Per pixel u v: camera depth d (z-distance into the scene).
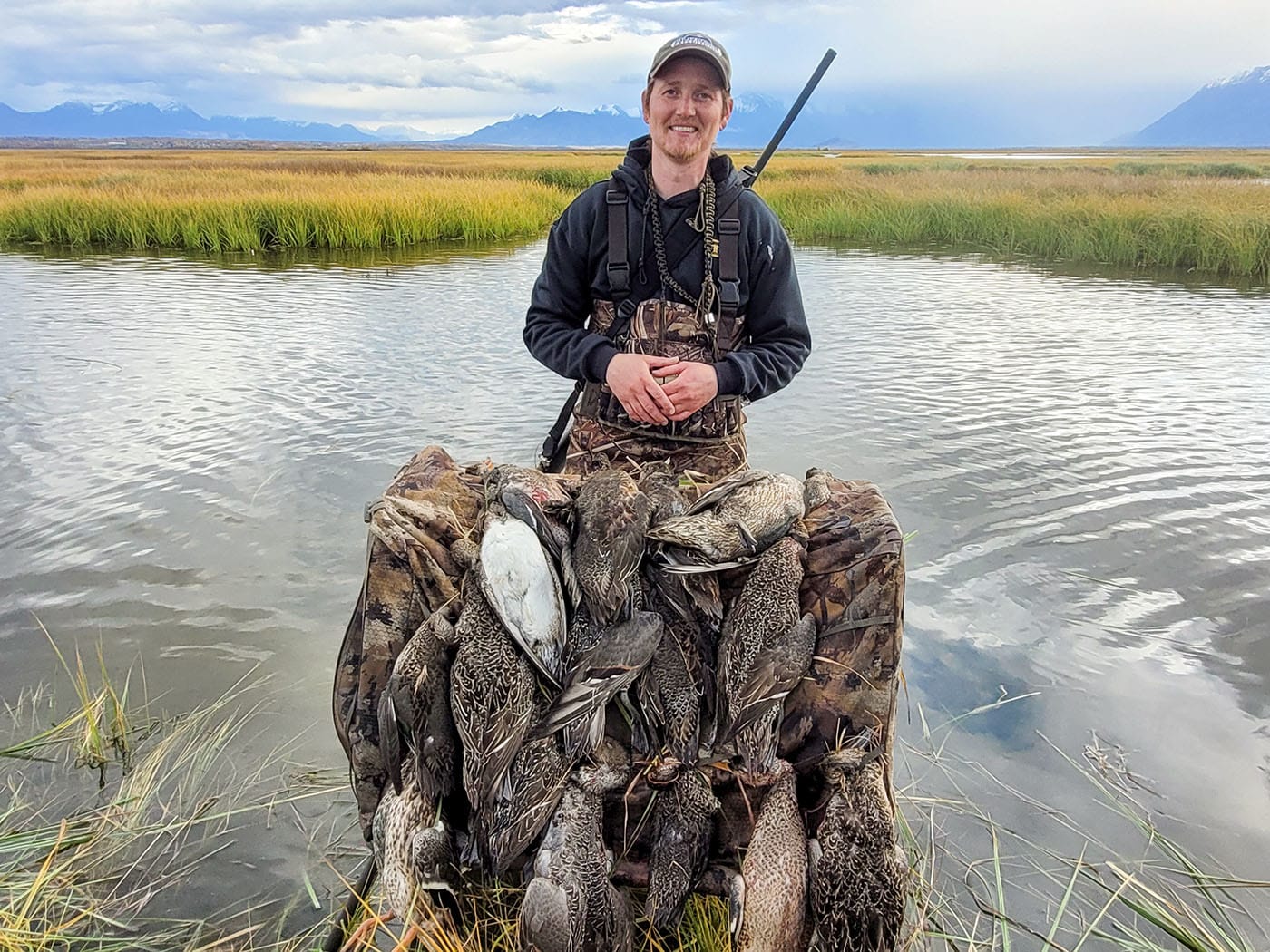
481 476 1.63
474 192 14.48
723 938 1.39
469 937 1.33
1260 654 2.35
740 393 1.79
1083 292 7.99
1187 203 11.17
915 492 3.36
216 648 2.38
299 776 1.95
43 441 3.84
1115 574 2.76
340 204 11.92
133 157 39.12
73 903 1.61
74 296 7.53
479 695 1.32
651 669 1.38
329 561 2.83
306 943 1.56
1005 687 2.24
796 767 1.43
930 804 1.86
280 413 4.24
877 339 5.98
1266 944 1.53
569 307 1.91
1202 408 4.39
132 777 1.90
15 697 2.16
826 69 1.81
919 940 1.49
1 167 24.12
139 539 2.95
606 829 1.42
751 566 1.47
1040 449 3.80
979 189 14.73
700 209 1.77
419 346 5.63
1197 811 1.83
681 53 1.65
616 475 1.51
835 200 13.89
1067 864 1.71
